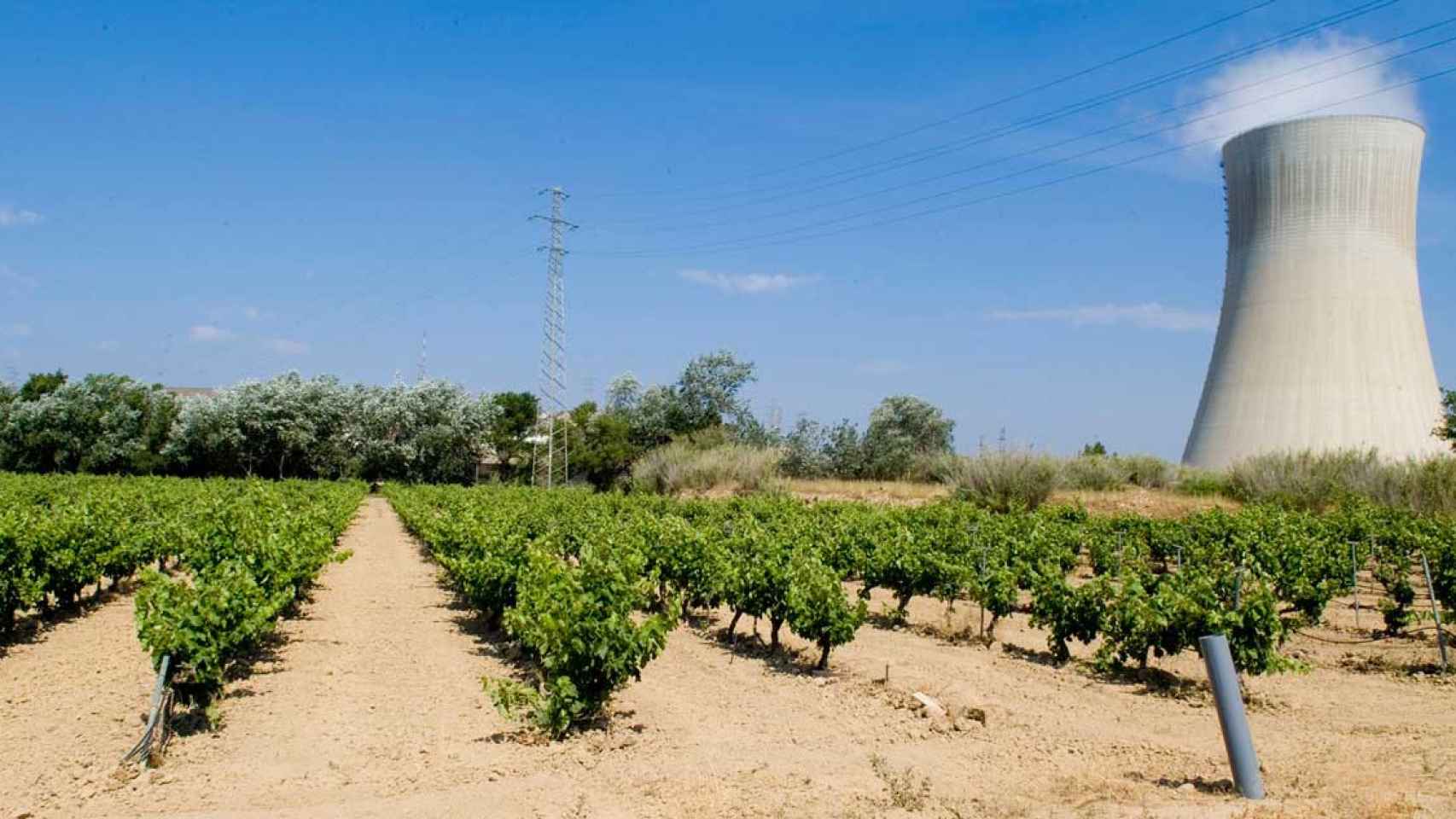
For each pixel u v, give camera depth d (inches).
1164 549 754.2
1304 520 798.5
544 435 2343.8
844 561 605.3
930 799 252.7
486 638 500.1
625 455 2071.9
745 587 478.3
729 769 279.6
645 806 246.1
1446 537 633.0
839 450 1685.5
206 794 251.8
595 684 323.6
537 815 239.0
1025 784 268.8
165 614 303.0
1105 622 430.6
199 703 326.3
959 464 1224.2
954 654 474.6
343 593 663.8
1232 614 383.6
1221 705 257.4
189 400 2123.5
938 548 625.9
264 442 2068.2
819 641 428.1
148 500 951.6
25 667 406.6
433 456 2222.0
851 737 319.0
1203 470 1473.9
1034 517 819.4
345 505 1143.6
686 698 374.9
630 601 339.6
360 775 270.4
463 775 271.3
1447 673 437.7
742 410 2202.3
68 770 270.1
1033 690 397.7
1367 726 342.3
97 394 2103.8
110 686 371.2
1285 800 248.1
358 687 382.0
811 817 238.7
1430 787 260.7
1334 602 643.5
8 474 1739.7
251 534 527.5
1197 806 242.2
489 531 595.8
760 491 1380.4
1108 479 1291.8
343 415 2161.7
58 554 499.5
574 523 719.1
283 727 319.3
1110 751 305.7
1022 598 674.2
